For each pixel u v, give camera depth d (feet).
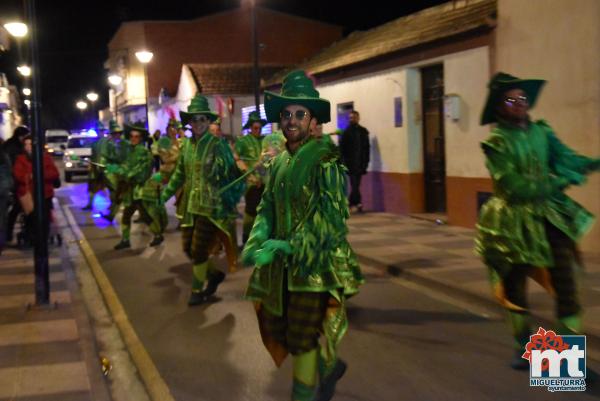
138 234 43.60
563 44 30.01
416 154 44.39
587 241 29.55
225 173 23.40
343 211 12.71
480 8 38.50
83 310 23.72
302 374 12.74
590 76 28.71
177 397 16.35
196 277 24.57
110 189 47.03
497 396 15.60
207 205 23.40
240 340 20.65
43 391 16.10
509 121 15.79
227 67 95.40
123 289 27.99
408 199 44.50
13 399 15.60
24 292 26.48
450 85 38.93
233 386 16.94
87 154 96.68
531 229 15.56
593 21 28.40
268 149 29.35
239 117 88.43
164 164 37.04
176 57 118.42
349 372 17.48
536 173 15.52
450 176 39.47
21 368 17.70
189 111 23.82
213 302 25.27
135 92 124.77
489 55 35.50
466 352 18.78
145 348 20.21
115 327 23.13
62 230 46.39
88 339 20.22
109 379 18.25
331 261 12.78
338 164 12.76
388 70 45.62
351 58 49.42
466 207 38.32
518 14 32.73
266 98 13.11
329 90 54.08
